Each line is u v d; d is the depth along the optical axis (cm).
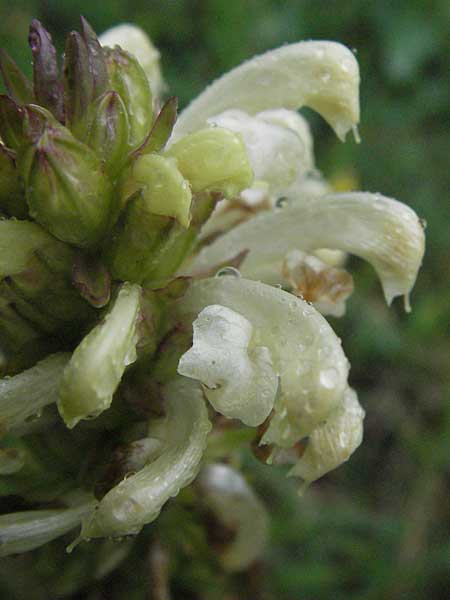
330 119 5
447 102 11
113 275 5
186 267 5
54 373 5
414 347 9
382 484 9
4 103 5
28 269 5
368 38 12
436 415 9
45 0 11
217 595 7
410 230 5
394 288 5
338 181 10
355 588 8
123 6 11
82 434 5
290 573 8
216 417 6
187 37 11
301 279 5
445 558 8
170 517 6
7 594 7
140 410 5
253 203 6
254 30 11
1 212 5
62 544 6
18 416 5
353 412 5
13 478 5
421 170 11
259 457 5
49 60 5
